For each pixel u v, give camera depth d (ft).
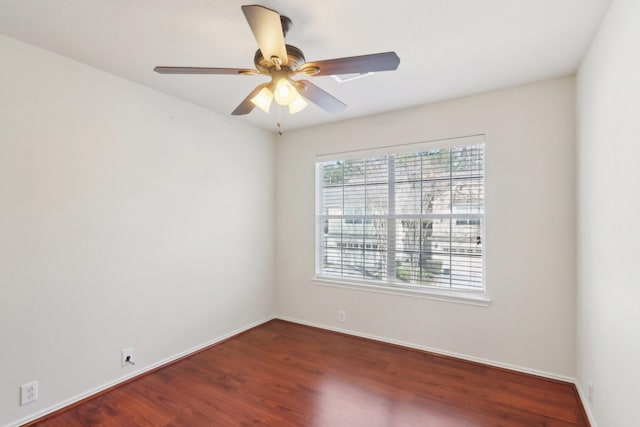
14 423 6.32
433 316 9.92
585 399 7.04
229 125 11.18
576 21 5.78
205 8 5.43
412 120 10.21
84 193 7.39
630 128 4.54
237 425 6.57
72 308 7.18
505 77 8.11
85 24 5.90
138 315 8.47
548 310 8.30
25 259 6.48
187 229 9.74
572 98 8.02
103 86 7.75
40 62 6.70
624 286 4.81
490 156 9.00
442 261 9.98
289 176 12.92
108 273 7.83
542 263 8.38
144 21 5.81
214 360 9.46
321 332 11.75
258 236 12.41
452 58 7.13
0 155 6.16
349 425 6.57
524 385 8.00
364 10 5.47
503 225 8.84
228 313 11.14
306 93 6.38
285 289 13.06
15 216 6.35
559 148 8.16
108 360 7.83
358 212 11.53
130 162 8.30
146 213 8.66
